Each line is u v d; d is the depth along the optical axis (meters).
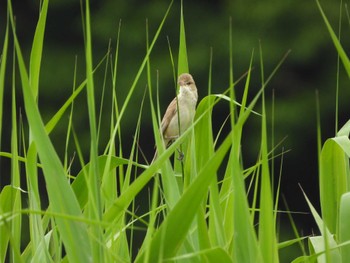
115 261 6.21
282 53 30.62
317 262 6.07
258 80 30.64
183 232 5.28
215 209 5.89
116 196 6.64
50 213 5.00
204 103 6.81
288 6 30.70
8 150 30.55
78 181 6.50
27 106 5.45
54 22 32.66
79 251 5.41
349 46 30.67
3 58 5.99
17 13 33.78
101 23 31.83
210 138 6.20
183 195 5.21
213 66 30.81
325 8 30.73
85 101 30.25
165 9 31.59
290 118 30.23
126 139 29.59
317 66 30.89
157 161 5.49
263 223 5.61
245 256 5.52
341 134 6.31
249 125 30.33
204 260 5.76
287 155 30.20
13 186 6.26
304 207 30.36
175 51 30.98
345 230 5.71
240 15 31.25
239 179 5.55
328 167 6.59
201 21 31.59
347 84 30.75
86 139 29.44
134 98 29.62
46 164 5.42
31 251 6.76
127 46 31.25
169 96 29.89
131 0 31.83
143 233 20.83
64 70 31.41
